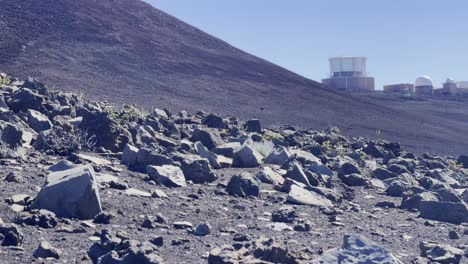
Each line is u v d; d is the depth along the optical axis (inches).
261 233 297.6
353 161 612.4
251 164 520.1
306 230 314.7
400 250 286.2
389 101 2160.4
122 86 1146.0
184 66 1498.5
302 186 430.3
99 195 332.5
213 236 284.0
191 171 430.0
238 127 748.6
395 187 482.0
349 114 1381.6
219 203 364.5
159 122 668.7
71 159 428.8
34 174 367.6
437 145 1133.7
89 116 499.5
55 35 1443.2
